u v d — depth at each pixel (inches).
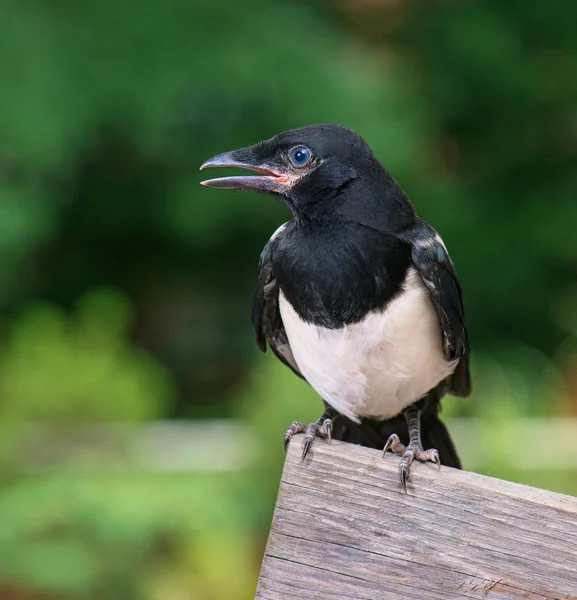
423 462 169.9
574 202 719.1
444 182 679.1
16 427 422.6
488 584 161.9
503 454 374.6
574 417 484.4
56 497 378.3
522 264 693.9
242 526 375.2
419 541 165.5
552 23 702.5
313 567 168.6
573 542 159.3
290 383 372.8
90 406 434.6
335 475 169.9
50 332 450.6
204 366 774.5
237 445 402.6
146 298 786.8
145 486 390.6
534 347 715.4
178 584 374.3
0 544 366.3
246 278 777.6
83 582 363.6
